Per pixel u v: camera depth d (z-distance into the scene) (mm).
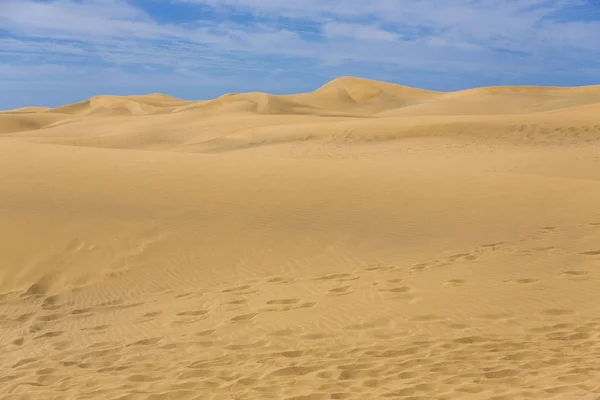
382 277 8648
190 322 7473
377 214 11656
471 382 5172
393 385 5227
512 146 27547
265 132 38719
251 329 7051
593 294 7582
